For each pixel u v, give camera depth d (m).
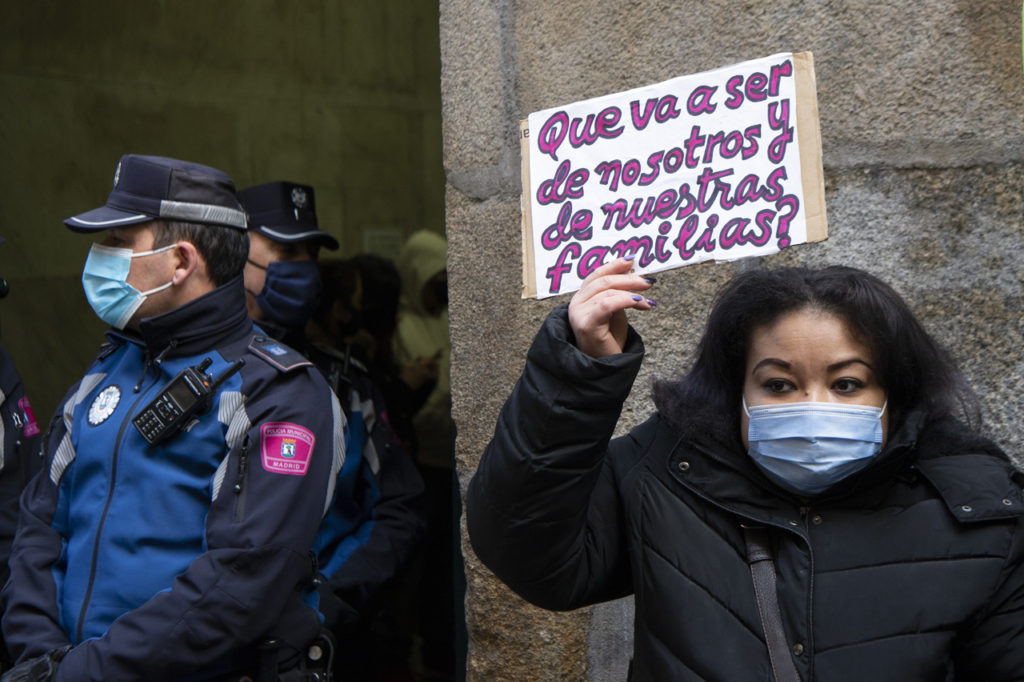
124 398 1.70
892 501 1.18
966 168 1.54
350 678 2.57
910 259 1.59
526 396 1.18
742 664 1.14
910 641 1.10
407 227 5.25
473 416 2.10
